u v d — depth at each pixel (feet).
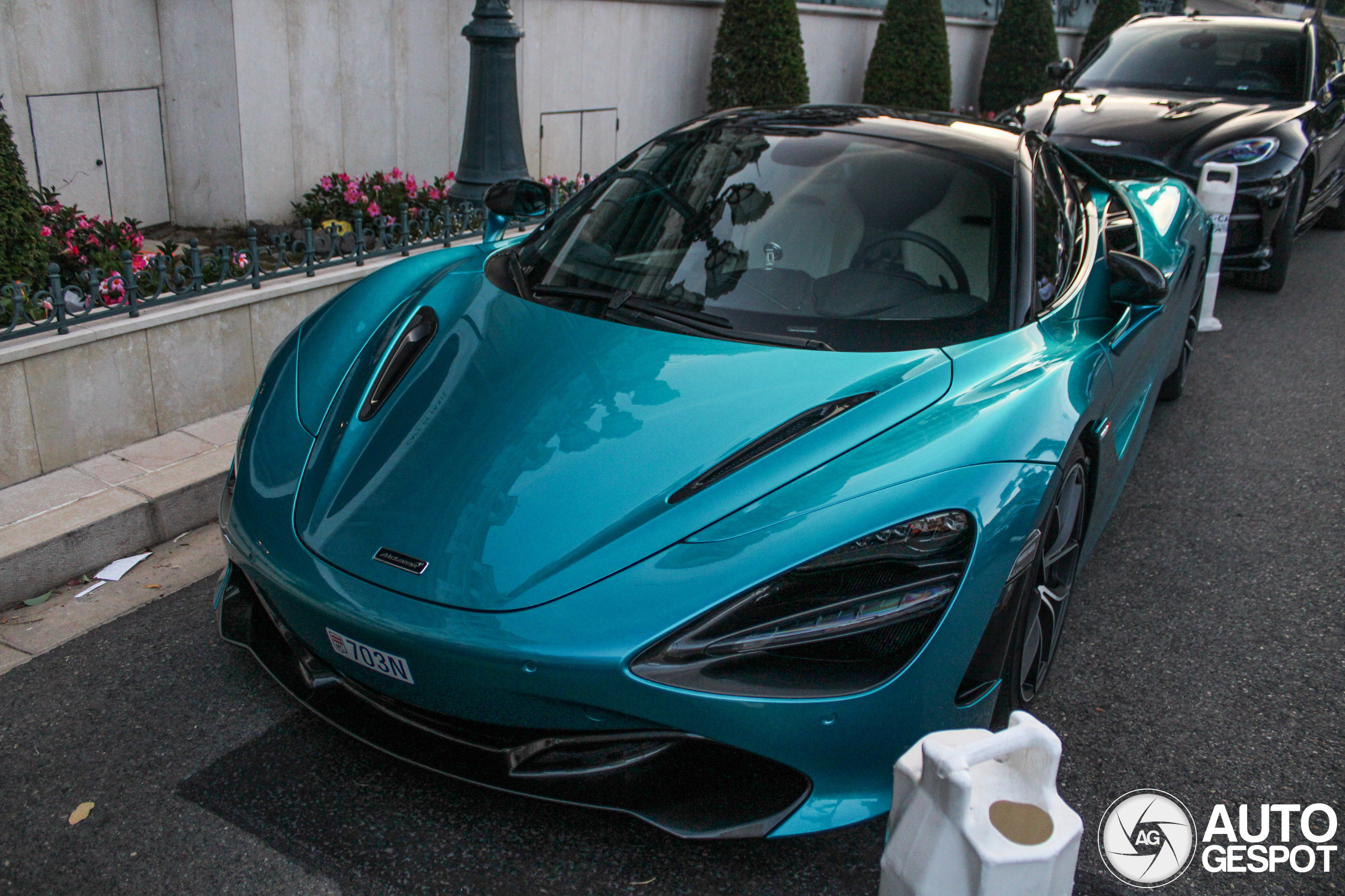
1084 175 12.41
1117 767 7.52
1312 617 9.66
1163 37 23.67
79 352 10.29
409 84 20.54
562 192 19.04
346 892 5.99
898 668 5.98
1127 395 9.50
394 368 7.96
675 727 5.84
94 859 6.15
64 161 16.92
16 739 7.16
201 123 18.08
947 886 4.11
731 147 9.70
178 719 7.44
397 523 6.52
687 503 6.28
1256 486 12.39
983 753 4.12
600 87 24.41
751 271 8.41
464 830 6.51
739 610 5.84
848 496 6.19
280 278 12.64
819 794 6.13
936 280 8.30
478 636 5.81
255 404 8.18
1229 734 7.97
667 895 6.12
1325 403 15.25
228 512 7.30
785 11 25.59
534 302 8.43
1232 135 19.66
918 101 31.42
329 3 18.61
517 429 6.98
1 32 15.66
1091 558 10.58
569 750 6.13
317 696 7.00
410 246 14.44
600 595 5.89
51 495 9.77
